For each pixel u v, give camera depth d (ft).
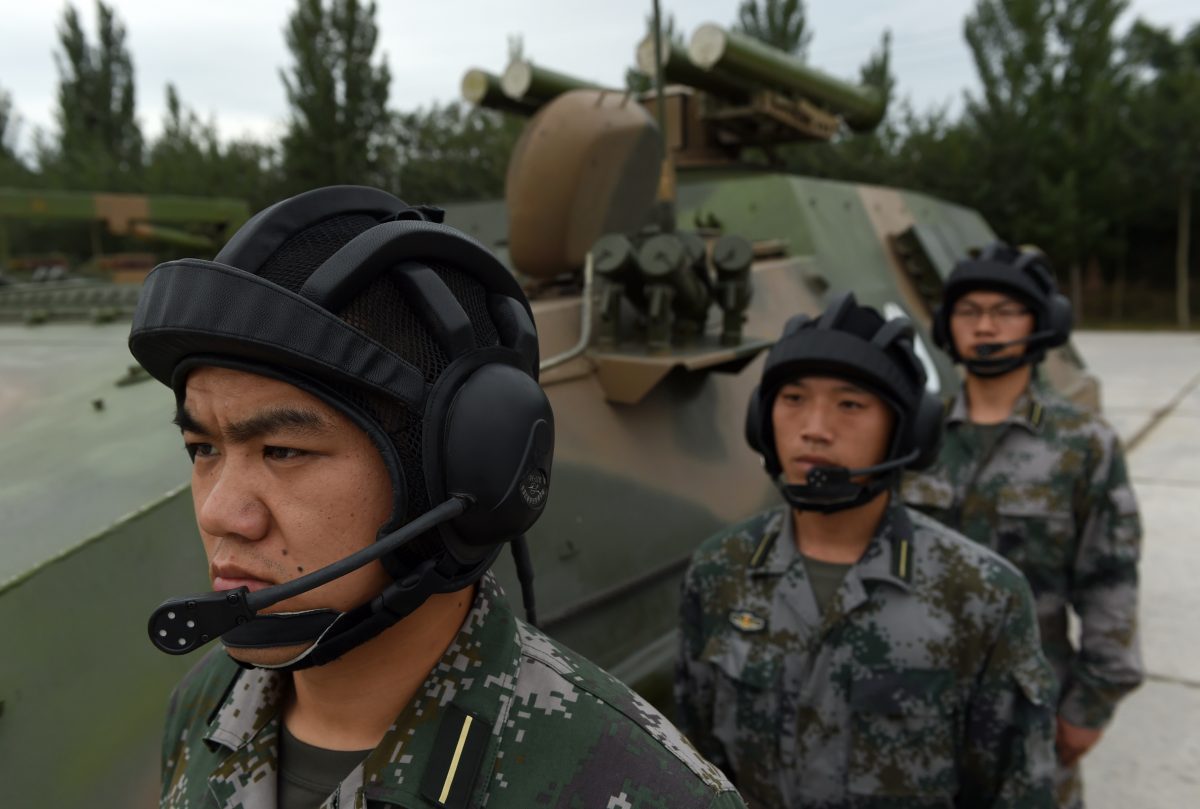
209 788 3.39
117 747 5.30
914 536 6.60
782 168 18.10
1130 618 8.72
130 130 108.27
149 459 6.64
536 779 2.99
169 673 5.70
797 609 6.60
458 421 2.81
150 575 5.77
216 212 19.42
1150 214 88.48
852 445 6.38
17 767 4.93
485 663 3.19
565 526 8.02
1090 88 83.25
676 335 9.52
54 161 87.45
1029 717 6.14
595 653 8.10
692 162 16.74
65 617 5.32
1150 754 12.85
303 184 70.85
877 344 6.25
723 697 6.82
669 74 14.49
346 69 69.26
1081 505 9.19
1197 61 100.01
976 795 6.42
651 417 9.34
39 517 5.89
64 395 8.56
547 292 10.69
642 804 2.98
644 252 8.53
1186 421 35.50
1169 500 24.50
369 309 2.79
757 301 11.57
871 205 15.92
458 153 69.72
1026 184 82.69
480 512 2.84
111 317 12.66
